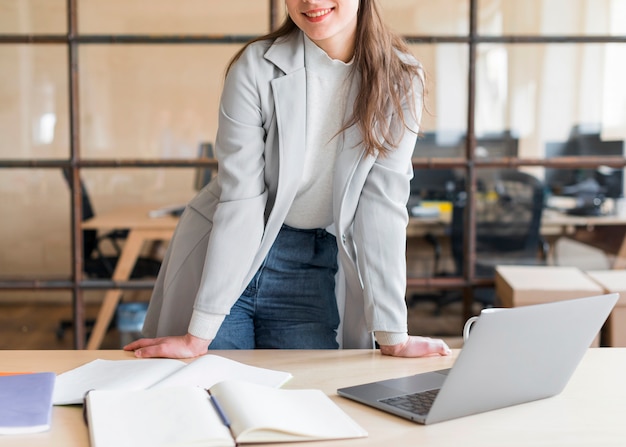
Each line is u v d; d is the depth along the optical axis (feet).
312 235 6.58
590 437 4.11
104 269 12.07
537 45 11.94
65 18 11.84
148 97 12.03
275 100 5.78
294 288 6.57
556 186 12.07
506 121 11.99
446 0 11.84
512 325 4.25
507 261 12.14
